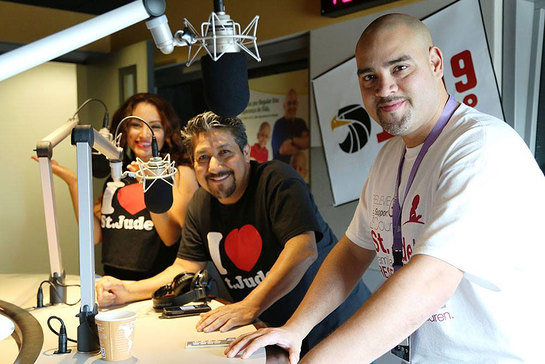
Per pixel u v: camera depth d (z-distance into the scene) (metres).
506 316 1.43
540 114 2.73
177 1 4.26
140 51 4.27
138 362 1.45
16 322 1.82
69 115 5.47
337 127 3.19
